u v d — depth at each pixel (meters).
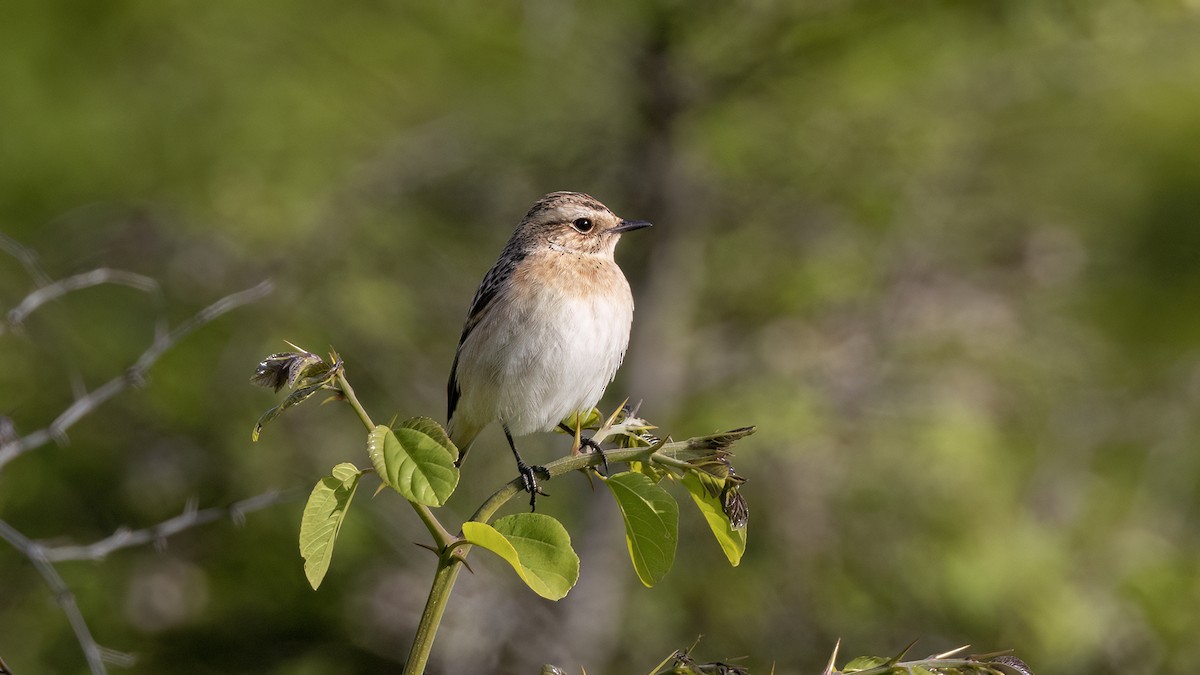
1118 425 16.62
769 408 14.34
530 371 8.95
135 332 14.60
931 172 15.32
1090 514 15.30
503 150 14.99
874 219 15.54
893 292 15.45
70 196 16.20
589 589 14.55
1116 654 14.02
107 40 16.67
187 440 14.29
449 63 15.80
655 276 14.82
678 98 14.26
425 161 15.09
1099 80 15.67
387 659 14.57
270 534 14.34
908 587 14.07
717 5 13.78
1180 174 18.00
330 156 16.12
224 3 15.85
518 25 14.61
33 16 16.47
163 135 16.69
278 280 14.58
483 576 14.70
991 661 4.68
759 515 14.30
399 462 4.47
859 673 4.68
